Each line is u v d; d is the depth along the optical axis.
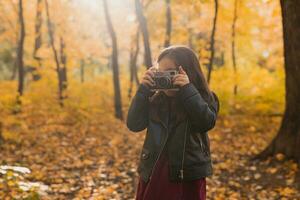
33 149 10.05
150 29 18.84
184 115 2.87
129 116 2.96
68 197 6.22
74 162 8.73
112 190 6.37
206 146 2.96
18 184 4.22
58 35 18.38
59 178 7.29
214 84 13.73
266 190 6.42
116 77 15.88
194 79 2.95
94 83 19.50
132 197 6.19
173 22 18.70
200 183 2.88
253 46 17.61
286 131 7.70
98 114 15.66
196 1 11.70
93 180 7.29
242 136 11.95
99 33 22.52
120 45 21.84
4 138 10.48
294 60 7.33
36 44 18.77
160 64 2.99
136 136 12.16
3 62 33.06
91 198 5.98
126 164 8.66
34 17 19.62
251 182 6.93
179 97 2.88
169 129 2.87
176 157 2.82
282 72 13.33
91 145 10.88
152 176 2.85
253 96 13.35
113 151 10.10
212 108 2.94
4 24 22.73
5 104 12.51
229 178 7.25
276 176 7.05
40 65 17.92
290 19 7.18
